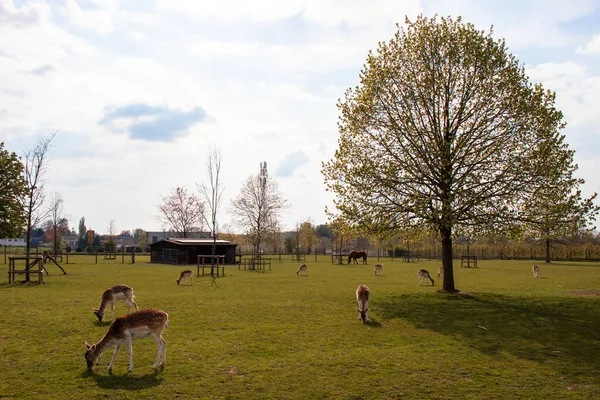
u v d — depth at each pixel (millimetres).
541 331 15070
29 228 42312
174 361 11125
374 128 23781
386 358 11688
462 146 21781
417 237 24484
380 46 24391
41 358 11258
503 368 11016
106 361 11055
